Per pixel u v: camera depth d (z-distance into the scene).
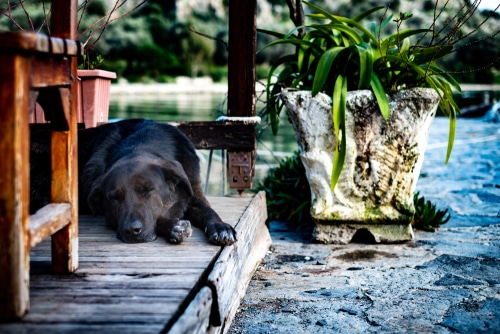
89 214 3.96
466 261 3.92
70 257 2.50
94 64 4.96
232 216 3.81
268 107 5.09
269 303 3.22
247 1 4.56
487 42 22.38
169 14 52.28
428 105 4.20
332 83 4.60
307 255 4.21
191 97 30.62
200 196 3.75
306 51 4.78
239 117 4.60
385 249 4.30
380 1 35.75
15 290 1.91
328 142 4.33
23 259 1.91
